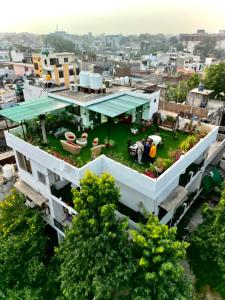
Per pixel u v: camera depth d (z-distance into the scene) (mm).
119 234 11961
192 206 24875
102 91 22562
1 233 18703
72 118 21891
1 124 41375
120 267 11320
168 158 17031
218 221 15391
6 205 19609
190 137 18156
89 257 12023
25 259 16328
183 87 46469
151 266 11062
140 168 15383
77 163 15352
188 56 115562
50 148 17391
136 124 22438
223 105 38594
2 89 66750
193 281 17938
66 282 12648
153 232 11055
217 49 194750
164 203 16062
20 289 15008
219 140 29094
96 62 104625
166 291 10945
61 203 17609
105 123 23016
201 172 22672
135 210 16594
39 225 18266
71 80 69625
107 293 11008
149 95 21500
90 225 11328
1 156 30156
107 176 11859
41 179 18828
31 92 38812
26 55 119688
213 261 15625
